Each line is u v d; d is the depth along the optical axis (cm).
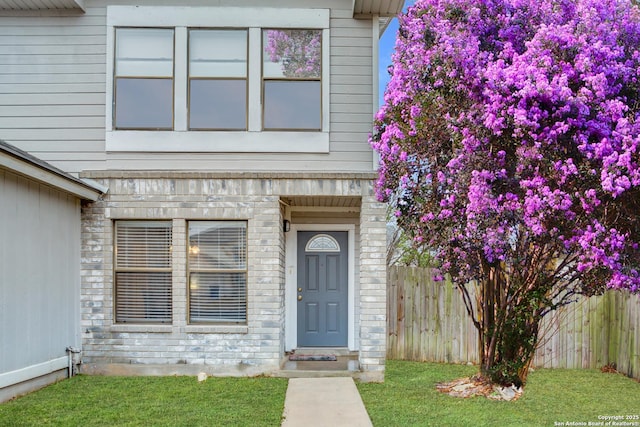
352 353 805
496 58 618
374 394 605
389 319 829
